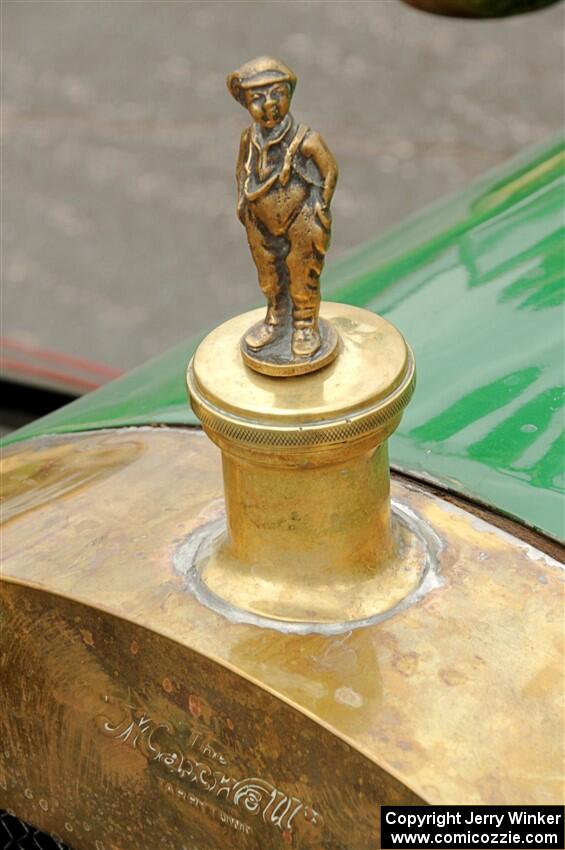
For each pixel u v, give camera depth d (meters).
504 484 1.14
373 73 5.28
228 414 0.89
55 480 1.26
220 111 5.12
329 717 0.91
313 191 0.85
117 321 4.05
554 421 1.22
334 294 1.62
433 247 1.63
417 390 1.31
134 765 1.09
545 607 0.99
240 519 0.98
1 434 2.95
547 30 5.48
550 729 0.90
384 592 0.99
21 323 4.07
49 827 1.20
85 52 5.59
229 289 4.15
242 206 0.86
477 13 1.93
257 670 0.94
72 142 4.98
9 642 1.11
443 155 4.73
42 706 1.12
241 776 1.00
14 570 1.08
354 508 0.96
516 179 1.75
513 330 1.38
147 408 1.40
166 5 5.90
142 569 1.05
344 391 0.88
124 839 1.14
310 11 5.75
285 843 1.00
